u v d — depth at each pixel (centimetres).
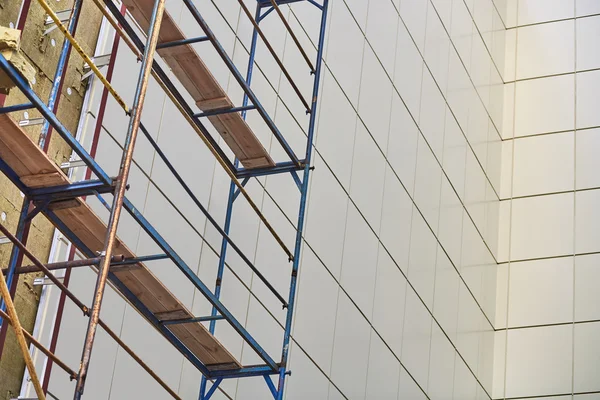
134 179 1262
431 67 2341
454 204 2395
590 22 2870
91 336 754
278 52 1661
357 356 1831
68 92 1159
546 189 2708
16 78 758
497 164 2741
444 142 2372
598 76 2795
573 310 2552
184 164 1375
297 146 1695
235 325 1102
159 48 1105
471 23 2648
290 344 1611
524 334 2570
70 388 1115
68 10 1154
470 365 2395
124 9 1259
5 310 948
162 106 1336
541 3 2939
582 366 2486
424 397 2112
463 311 2383
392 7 2142
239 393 1462
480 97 2658
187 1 1053
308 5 1788
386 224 2011
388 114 2070
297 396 1620
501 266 2661
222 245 1316
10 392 1024
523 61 2888
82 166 1153
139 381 1244
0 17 1056
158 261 1298
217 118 1203
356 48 1952
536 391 2497
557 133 2766
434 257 2239
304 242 1689
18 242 830
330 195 1794
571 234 2634
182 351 1151
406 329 2055
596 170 2684
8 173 902
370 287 1912
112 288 1100
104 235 964
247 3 1582
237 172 1303
